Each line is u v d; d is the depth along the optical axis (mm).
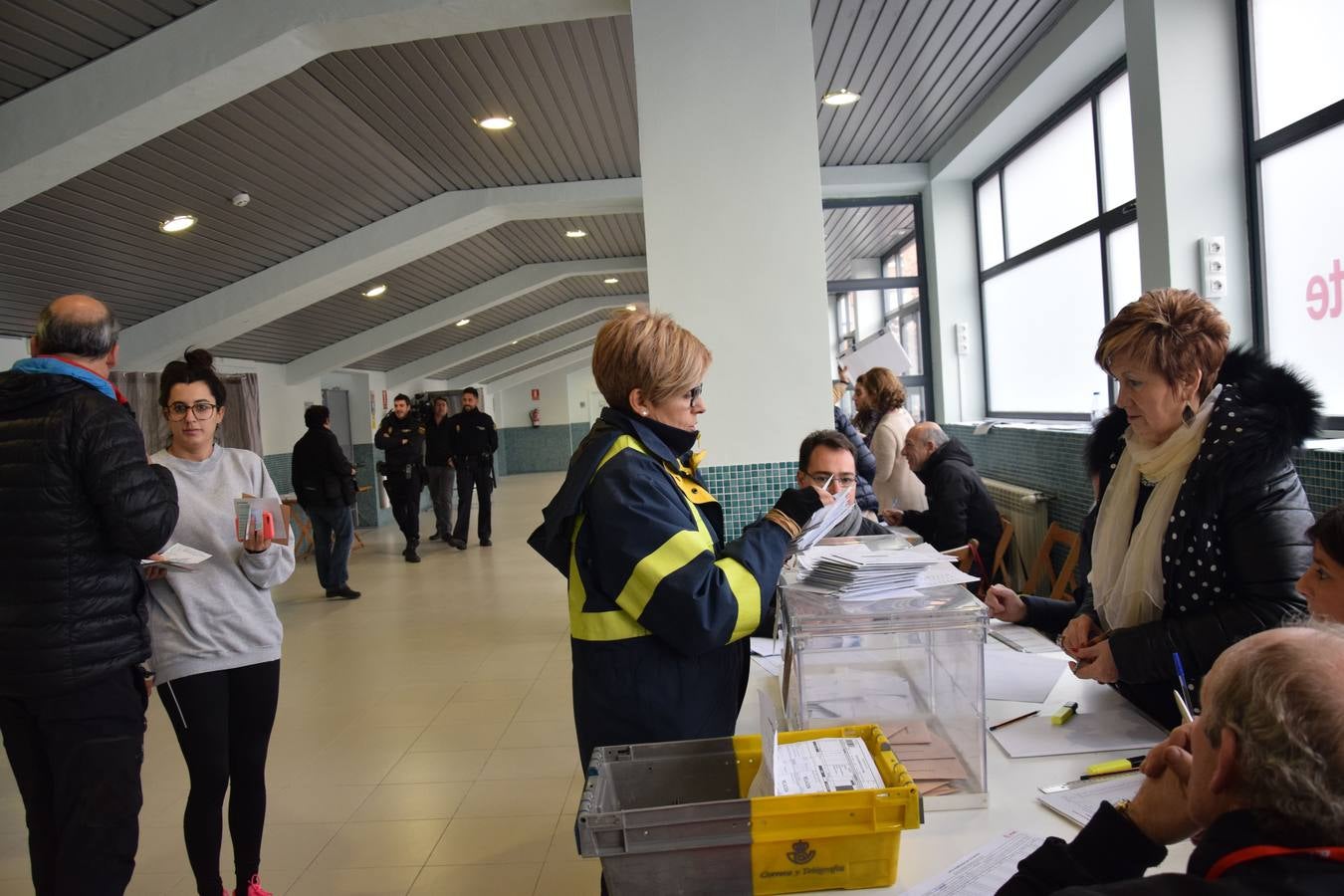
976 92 5520
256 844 2385
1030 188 5973
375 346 10547
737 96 3723
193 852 2242
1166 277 3734
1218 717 829
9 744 1976
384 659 5230
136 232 5449
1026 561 5223
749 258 3742
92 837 1908
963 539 3895
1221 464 1598
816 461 2816
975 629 1439
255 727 2357
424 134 5598
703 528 1564
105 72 3846
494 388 21516
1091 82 4910
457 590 7211
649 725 1492
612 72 4934
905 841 1333
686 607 1399
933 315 7164
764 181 3730
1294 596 1544
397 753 3764
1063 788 1456
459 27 3895
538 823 3072
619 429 1549
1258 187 3635
